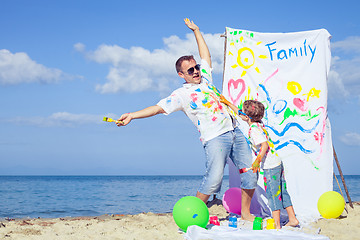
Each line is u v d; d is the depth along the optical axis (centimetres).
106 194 2248
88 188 3481
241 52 667
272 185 508
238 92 661
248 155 536
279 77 657
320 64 650
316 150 641
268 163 511
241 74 664
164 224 575
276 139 648
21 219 711
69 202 1577
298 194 634
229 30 670
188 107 529
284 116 650
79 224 585
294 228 500
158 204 1388
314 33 656
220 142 517
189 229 448
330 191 587
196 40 621
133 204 1397
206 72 579
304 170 639
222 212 666
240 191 591
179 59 542
